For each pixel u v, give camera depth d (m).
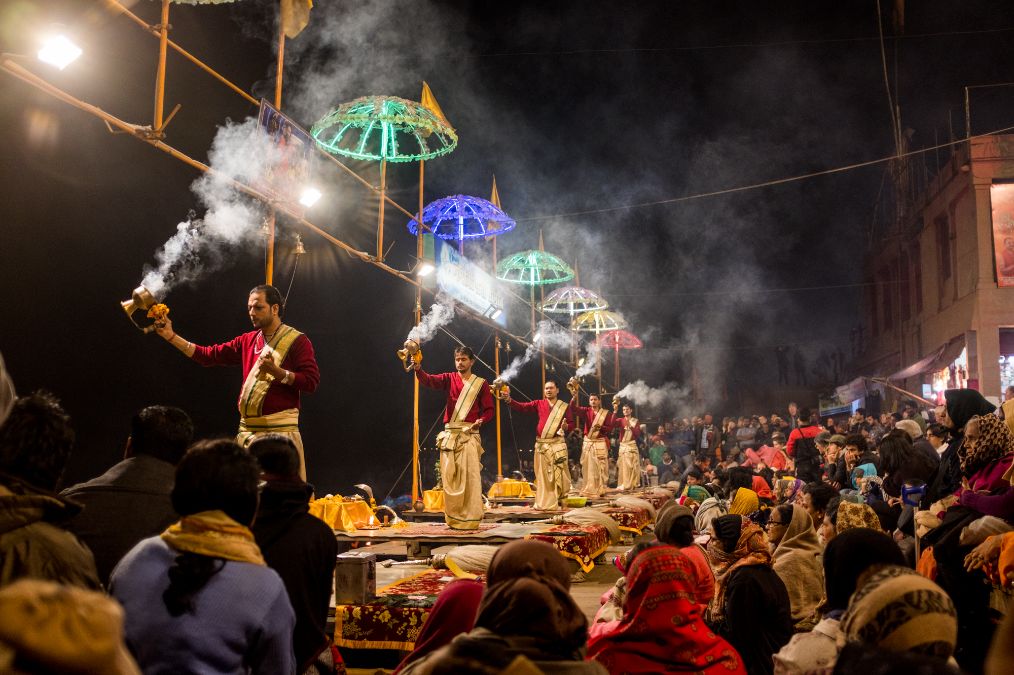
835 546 3.14
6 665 1.28
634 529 10.94
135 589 2.46
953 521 4.76
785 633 4.65
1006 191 20.06
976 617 4.52
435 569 6.41
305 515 3.46
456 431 8.79
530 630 2.34
